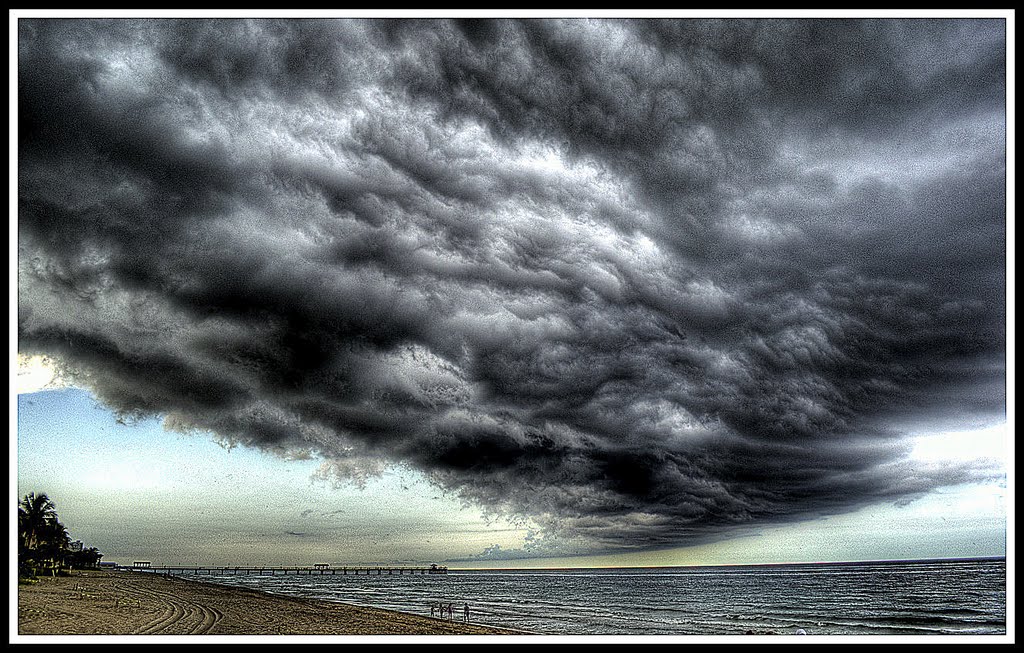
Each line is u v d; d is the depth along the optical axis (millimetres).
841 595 91062
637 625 50562
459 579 183625
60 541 69000
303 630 35625
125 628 31781
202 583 86438
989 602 76188
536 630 45188
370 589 106375
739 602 80500
